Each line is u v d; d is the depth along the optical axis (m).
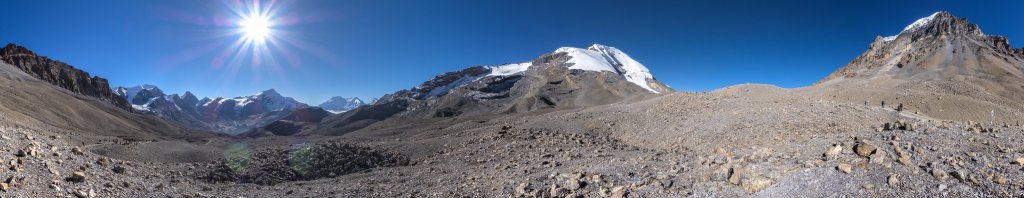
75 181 19.58
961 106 73.62
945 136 19.33
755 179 15.58
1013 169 13.83
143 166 28.05
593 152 35.38
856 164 15.45
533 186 21.59
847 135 21.25
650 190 17.48
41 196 16.88
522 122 66.75
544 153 36.72
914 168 14.72
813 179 15.02
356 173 34.28
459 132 62.28
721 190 15.98
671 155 26.17
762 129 34.53
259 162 34.53
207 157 43.44
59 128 101.81
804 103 45.16
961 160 15.22
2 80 131.88
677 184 17.50
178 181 26.28
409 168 35.44
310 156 36.78
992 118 64.81
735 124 38.12
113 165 25.23
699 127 41.38
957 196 12.76
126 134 127.06
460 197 21.92
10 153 19.64
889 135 20.45
